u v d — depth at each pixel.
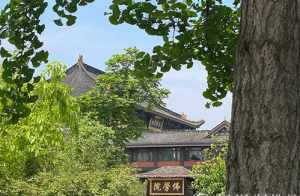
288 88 3.63
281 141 3.53
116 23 6.40
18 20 6.22
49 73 14.73
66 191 17.28
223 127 53.34
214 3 6.70
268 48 3.71
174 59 6.75
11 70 6.34
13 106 6.46
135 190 20.69
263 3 3.80
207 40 6.64
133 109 32.88
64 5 6.25
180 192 25.73
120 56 32.78
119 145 31.94
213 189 23.20
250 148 3.59
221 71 6.98
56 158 17.81
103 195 18.42
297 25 3.78
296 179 3.49
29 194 15.87
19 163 15.05
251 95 3.69
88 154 21.69
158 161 57.59
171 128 67.69
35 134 13.77
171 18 6.58
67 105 14.76
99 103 31.89
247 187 3.54
